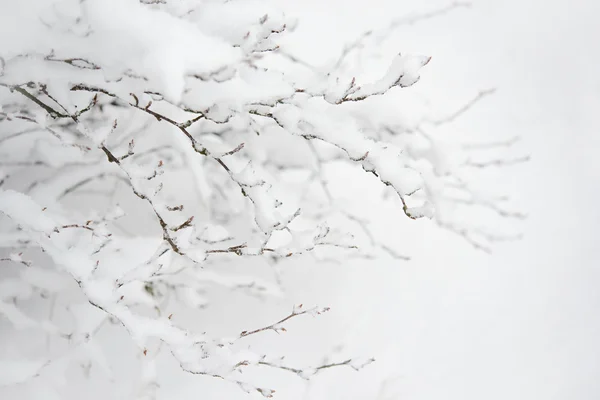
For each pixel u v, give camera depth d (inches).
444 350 118.0
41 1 50.9
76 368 95.3
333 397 108.8
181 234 63.9
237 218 97.0
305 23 108.5
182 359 64.1
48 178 86.6
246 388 67.2
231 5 49.2
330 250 104.2
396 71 49.8
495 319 121.7
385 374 113.0
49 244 61.8
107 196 96.2
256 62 88.4
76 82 55.7
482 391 118.6
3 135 77.6
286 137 87.3
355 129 58.5
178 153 91.5
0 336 89.0
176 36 46.1
